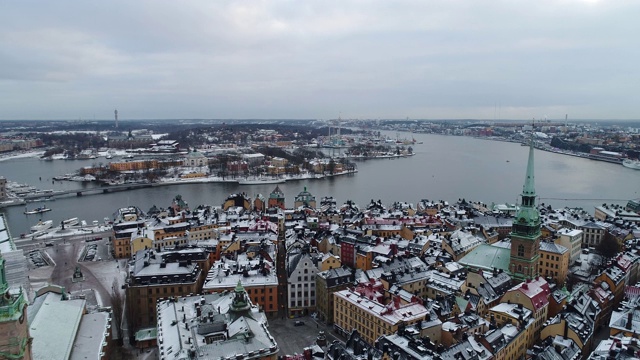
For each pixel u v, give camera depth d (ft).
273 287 611.88
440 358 404.77
